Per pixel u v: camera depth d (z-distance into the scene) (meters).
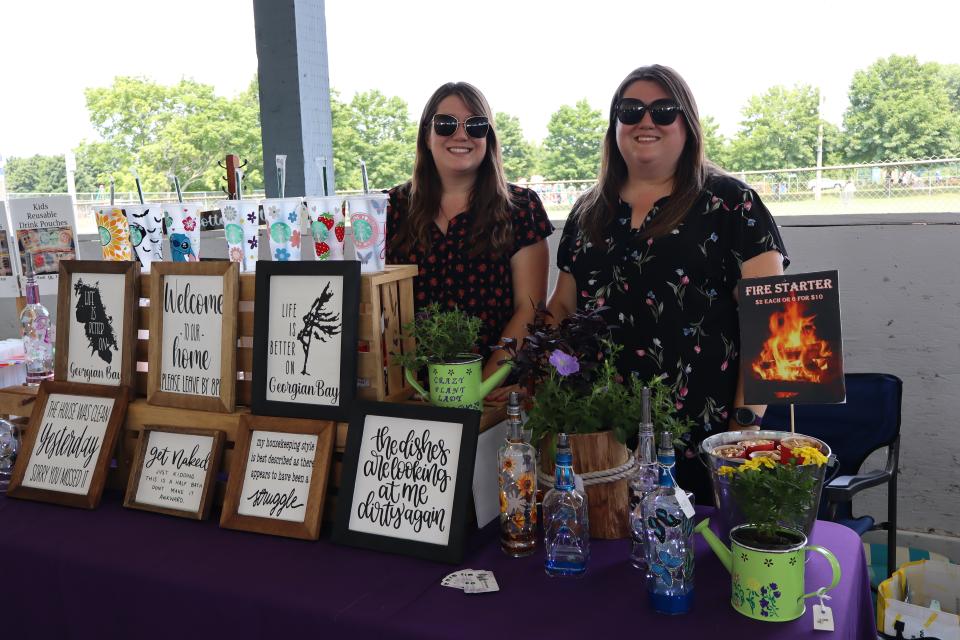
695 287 1.88
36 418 1.90
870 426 2.39
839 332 1.30
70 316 1.94
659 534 1.16
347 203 1.67
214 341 1.73
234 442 1.71
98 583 1.47
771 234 1.83
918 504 2.90
